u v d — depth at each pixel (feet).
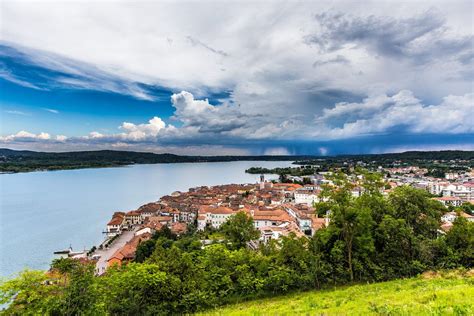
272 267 116.37
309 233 355.56
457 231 126.62
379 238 125.80
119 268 110.32
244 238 216.54
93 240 364.99
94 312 72.49
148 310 94.48
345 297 93.66
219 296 110.73
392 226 120.16
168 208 509.76
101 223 453.58
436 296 63.98
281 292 116.37
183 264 108.88
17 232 394.11
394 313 55.01
